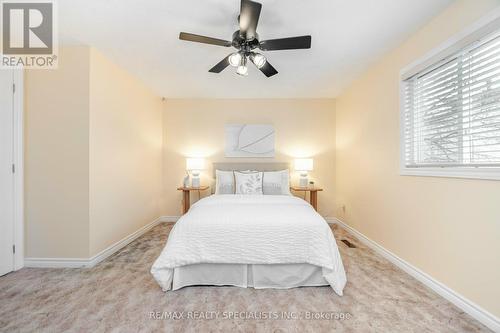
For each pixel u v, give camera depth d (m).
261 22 1.88
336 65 2.70
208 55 2.46
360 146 3.07
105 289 1.83
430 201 1.86
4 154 2.07
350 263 2.31
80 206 2.23
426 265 1.90
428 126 1.95
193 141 4.01
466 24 1.56
